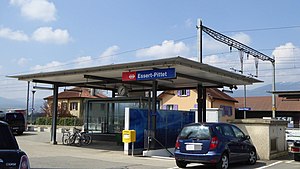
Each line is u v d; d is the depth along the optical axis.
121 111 24.50
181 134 13.16
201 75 19.12
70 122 49.06
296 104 54.19
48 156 15.94
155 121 18.02
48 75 20.62
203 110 22.72
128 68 16.86
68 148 20.12
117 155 17.19
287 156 18.12
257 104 57.38
